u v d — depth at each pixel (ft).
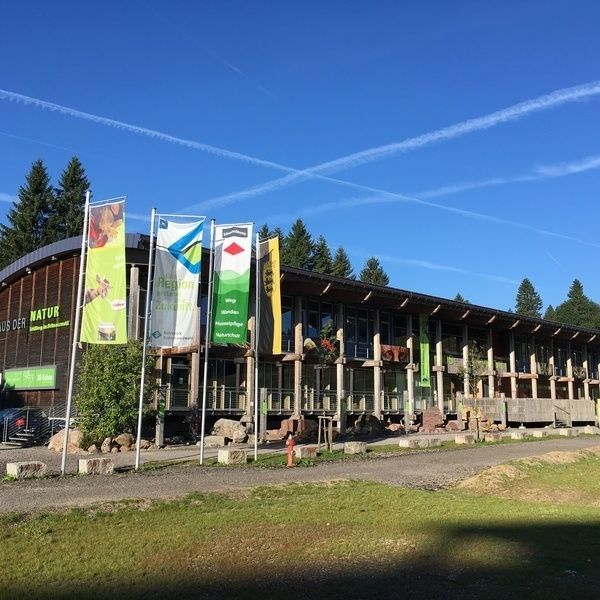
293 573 26.27
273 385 124.98
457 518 37.63
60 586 24.00
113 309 58.44
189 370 111.96
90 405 81.00
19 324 118.62
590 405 170.19
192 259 63.98
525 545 31.07
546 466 68.80
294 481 52.85
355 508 40.16
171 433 103.09
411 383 146.61
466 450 86.43
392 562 28.02
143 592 23.43
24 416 96.84
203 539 31.53
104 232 59.62
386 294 138.72
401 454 80.28
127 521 35.01
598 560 28.55
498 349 182.39
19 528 32.71
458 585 24.71
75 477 53.98
